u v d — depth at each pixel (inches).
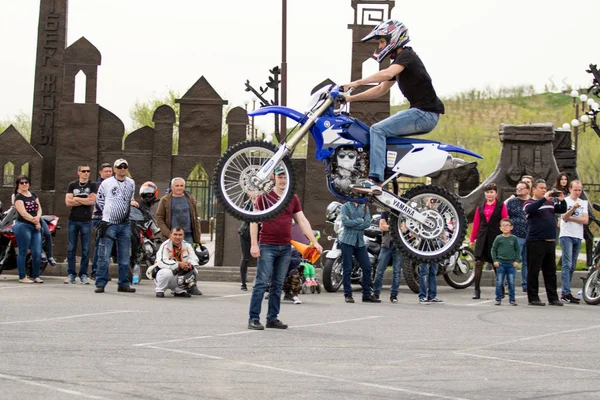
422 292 636.1
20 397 291.1
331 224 848.9
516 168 885.8
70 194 709.3
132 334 434.3
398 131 399.5
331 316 533.0
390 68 399.2
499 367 364.8
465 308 604.4
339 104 400.5
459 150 405.4
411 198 412.2
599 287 653.9
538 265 636.7
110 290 662.5
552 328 495.2
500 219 663.1
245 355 381.7
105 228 639.8
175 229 629.3
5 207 856.9
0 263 739.4
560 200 648.4
